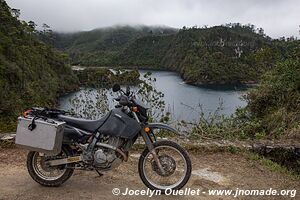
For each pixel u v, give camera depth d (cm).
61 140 376
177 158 505
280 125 762
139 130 379
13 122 745
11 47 4638
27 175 443
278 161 569
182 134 654
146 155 396
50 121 374
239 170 490
